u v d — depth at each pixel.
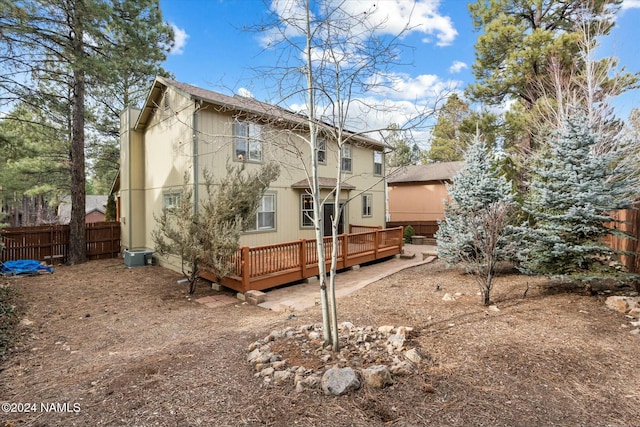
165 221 7.72
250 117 5.24
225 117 9.71
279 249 7.84
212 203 7.29
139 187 12.23
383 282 7.66
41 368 3.80
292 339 3.94
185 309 6.39
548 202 5.85
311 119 3.86
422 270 9.12
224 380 3.10
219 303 6.82
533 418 2.45
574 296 5.43
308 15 3.82
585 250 5.41
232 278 7.36
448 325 4.34
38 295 7.28
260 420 2.48
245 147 10.14
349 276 9.20
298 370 3.09
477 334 3.97
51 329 5.27
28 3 8.32
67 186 16.62
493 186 7.67
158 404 2.74
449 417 2.47
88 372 3.57
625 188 5.54
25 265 9.57
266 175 7.68
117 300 7.02
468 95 13.29
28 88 9.84
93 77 10.55
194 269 7.51
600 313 4.63
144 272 9.99
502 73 12.38
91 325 5.46
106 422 2.53
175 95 9.90
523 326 4.20
